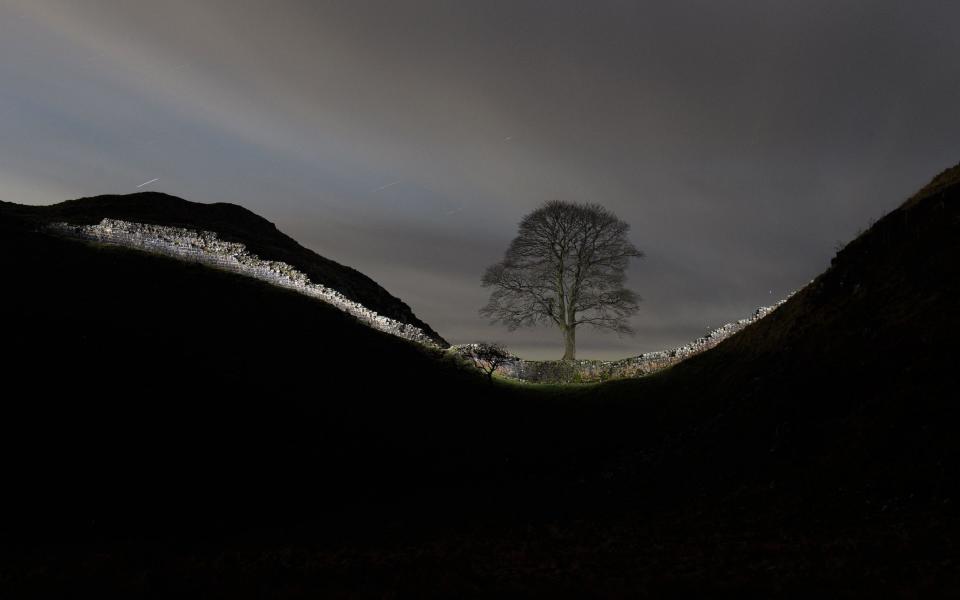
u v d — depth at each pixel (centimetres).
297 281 5016
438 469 2953
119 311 3269
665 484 2238
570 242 5841
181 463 2275
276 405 2956
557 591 1055
